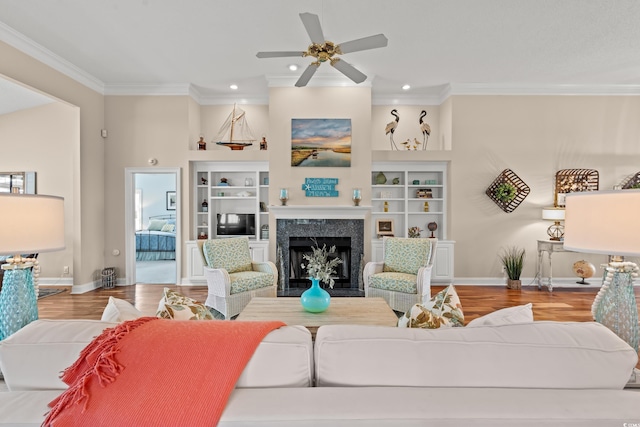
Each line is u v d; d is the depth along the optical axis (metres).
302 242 5.08
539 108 5.14
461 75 4.77
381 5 3.04
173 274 6.22
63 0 2.96
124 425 0.77
